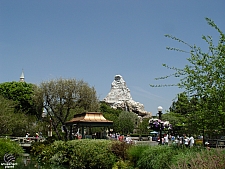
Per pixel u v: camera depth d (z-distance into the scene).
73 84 38.25
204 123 10.83
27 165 24.22
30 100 48.59
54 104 37.59
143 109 167.12
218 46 10.71
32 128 50.62
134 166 17.56
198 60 10.77
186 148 14.03
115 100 178.25
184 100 11.53
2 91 54.91
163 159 13.81
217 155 8.75
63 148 25.33
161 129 21.11
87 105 38.53
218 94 10.03
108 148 20.25
